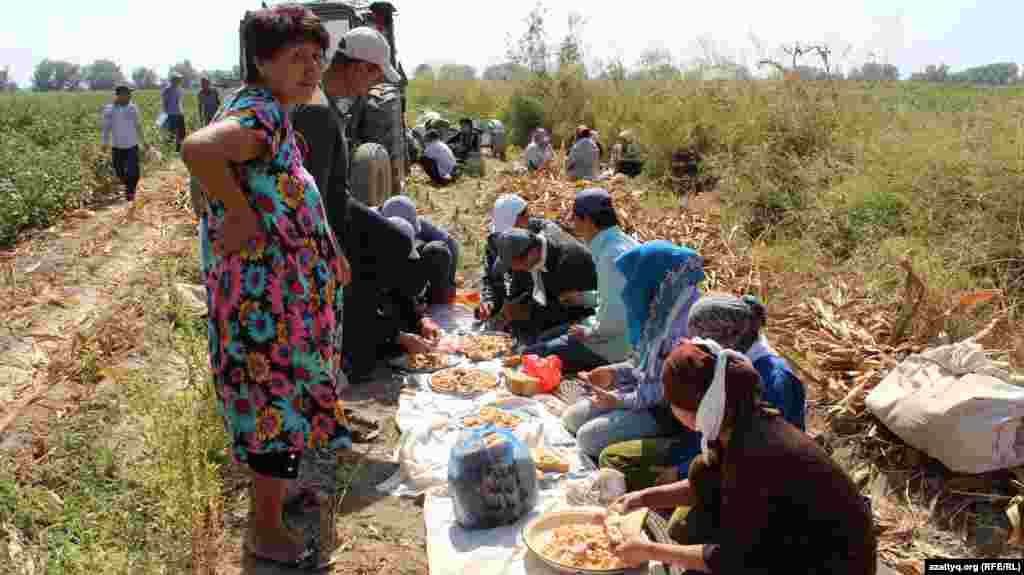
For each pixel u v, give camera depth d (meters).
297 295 3.03
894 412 4.23
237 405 3.11
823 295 6.41
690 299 3.93
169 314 6.48
